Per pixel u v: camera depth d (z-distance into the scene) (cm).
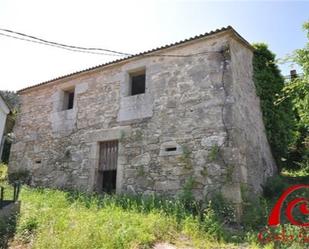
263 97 916
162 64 849
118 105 900
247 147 746
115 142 891
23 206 645
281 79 983
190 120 759
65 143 991
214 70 761
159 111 816
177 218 598
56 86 1087
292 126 1009
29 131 1118
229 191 658
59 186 955
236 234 557
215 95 742
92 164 899
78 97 1007
